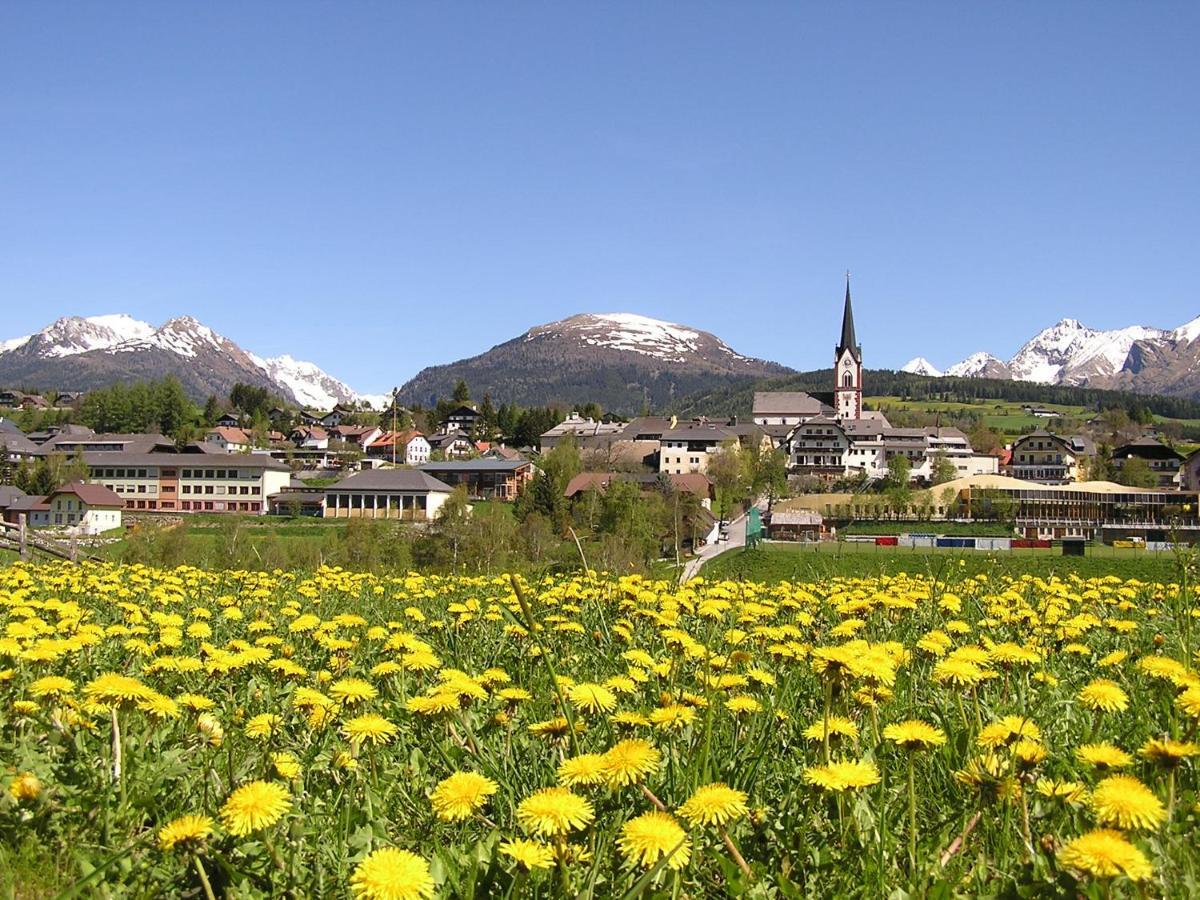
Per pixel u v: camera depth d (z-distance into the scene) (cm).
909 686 603
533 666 705
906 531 8369
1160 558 4069
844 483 12756
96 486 10162
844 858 369
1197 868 333
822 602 1024
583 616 891
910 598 904
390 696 618
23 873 387
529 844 329
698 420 17900
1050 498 9494
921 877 347
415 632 922
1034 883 318
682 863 311
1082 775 437
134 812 427
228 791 430
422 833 408
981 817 387
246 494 11994
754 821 393
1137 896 303
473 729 522
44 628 777
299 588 1429
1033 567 1714
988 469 14838
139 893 355
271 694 616
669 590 977
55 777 454
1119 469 13762
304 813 421
